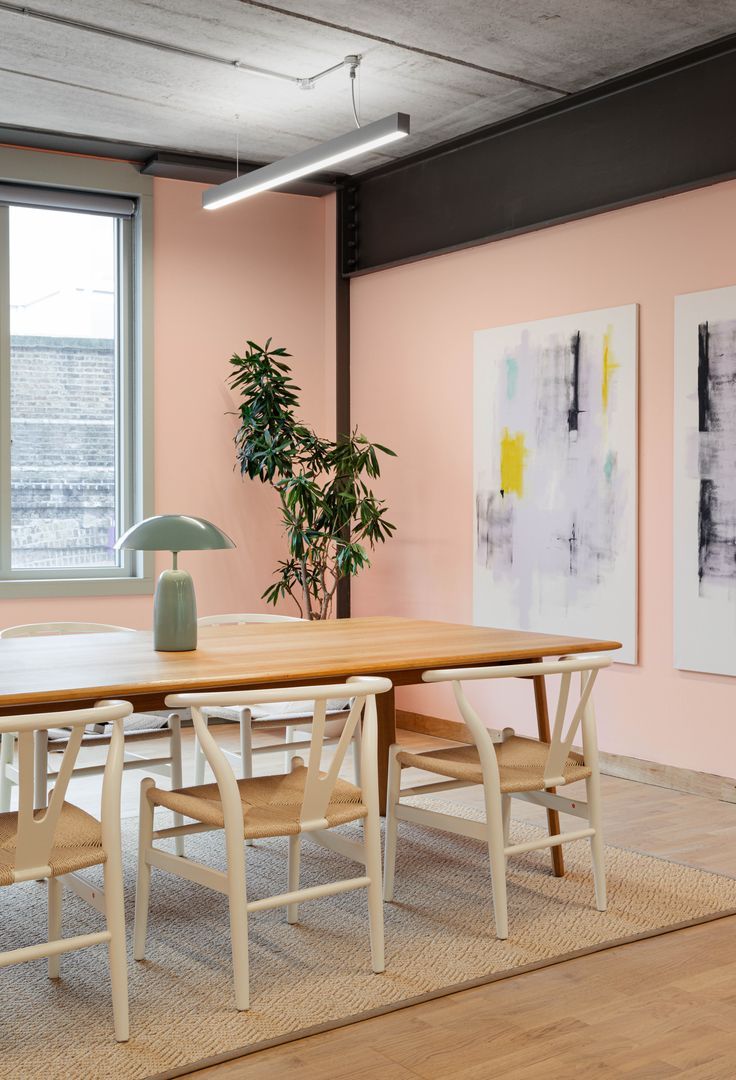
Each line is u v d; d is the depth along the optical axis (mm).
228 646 3680
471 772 3320
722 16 4570
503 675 3211
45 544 6363
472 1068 2502
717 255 4883
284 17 4590
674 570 5055
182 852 4098
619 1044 2615
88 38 4777
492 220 5980
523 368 5793
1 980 2971
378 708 4375
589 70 5152
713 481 4883
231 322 6742
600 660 3371
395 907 3549
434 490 6414
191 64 5066
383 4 4473
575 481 5520
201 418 6641
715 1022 2730
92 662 3281
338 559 6359
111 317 6551
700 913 3477
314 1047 2605
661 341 5125
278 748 4148
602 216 5395
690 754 5035
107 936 2590
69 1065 2486
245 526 6789
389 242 6703
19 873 2461
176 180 6543
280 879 3840
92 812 4637
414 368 6543
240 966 2768
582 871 3910
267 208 6863
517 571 5852
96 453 6512
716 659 4887
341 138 4699
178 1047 2576
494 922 3398
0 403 6203
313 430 7059
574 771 3455
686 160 4988
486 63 5070
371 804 3020
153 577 6500
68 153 6242
